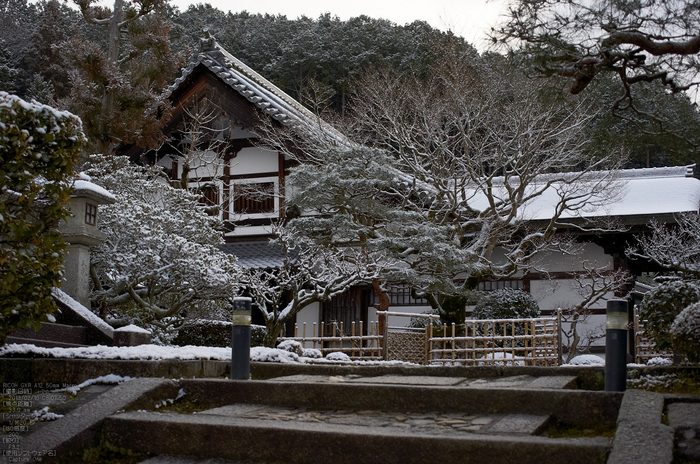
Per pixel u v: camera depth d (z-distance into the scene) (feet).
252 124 56.90
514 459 11.08
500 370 20.38
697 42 15.55
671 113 18.57
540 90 19.13
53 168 17.34
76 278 26.61
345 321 55.77
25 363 17.83
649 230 52.95
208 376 20.31
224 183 59.16
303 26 101.19
